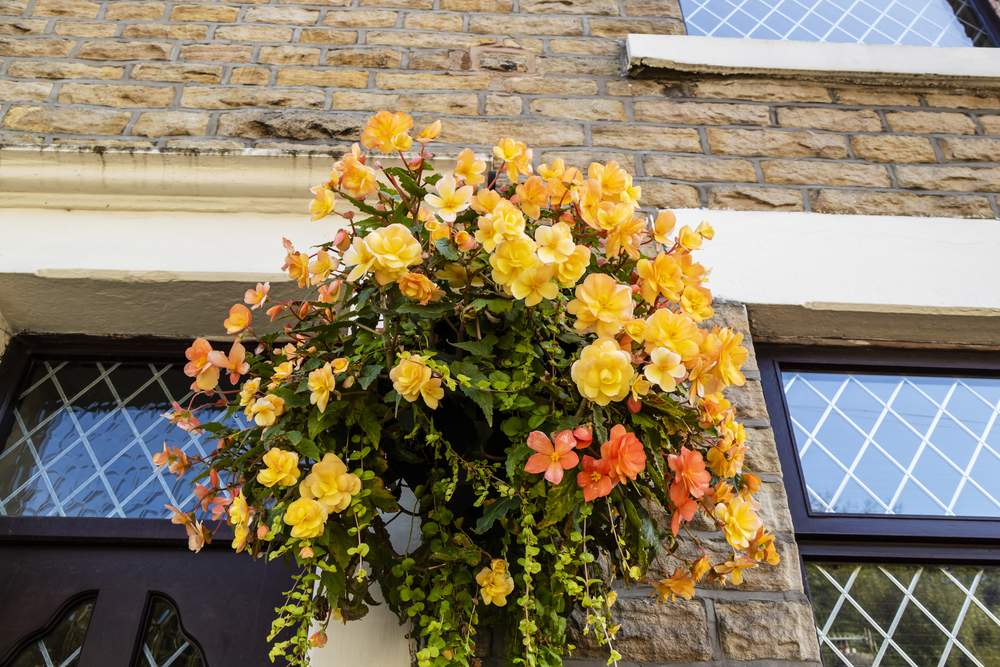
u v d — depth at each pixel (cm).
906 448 161
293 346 112
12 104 178
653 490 104
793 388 169
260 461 103
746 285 162
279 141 176
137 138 175
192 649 141
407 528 131
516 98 190
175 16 201
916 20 241
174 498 156
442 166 167
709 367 99
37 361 171
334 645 120
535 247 96
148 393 170
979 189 183
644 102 193
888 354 171
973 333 167
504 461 100
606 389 89
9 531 147
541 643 94
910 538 147
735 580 105
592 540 98
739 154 185
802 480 153
